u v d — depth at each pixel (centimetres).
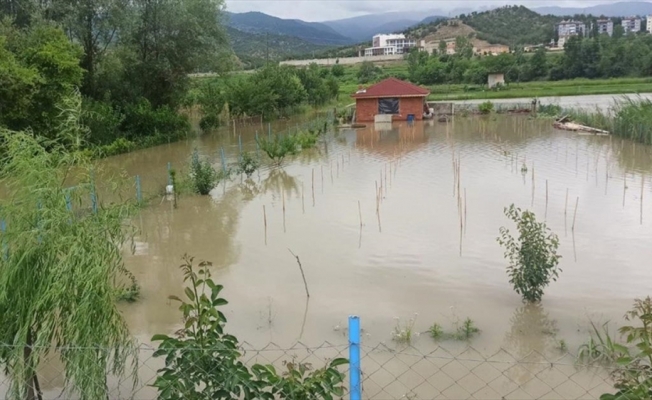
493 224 1480
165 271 1222
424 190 1925
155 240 1449
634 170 2186
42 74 2512
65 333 550
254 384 478
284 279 1149
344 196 1881
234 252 1334
